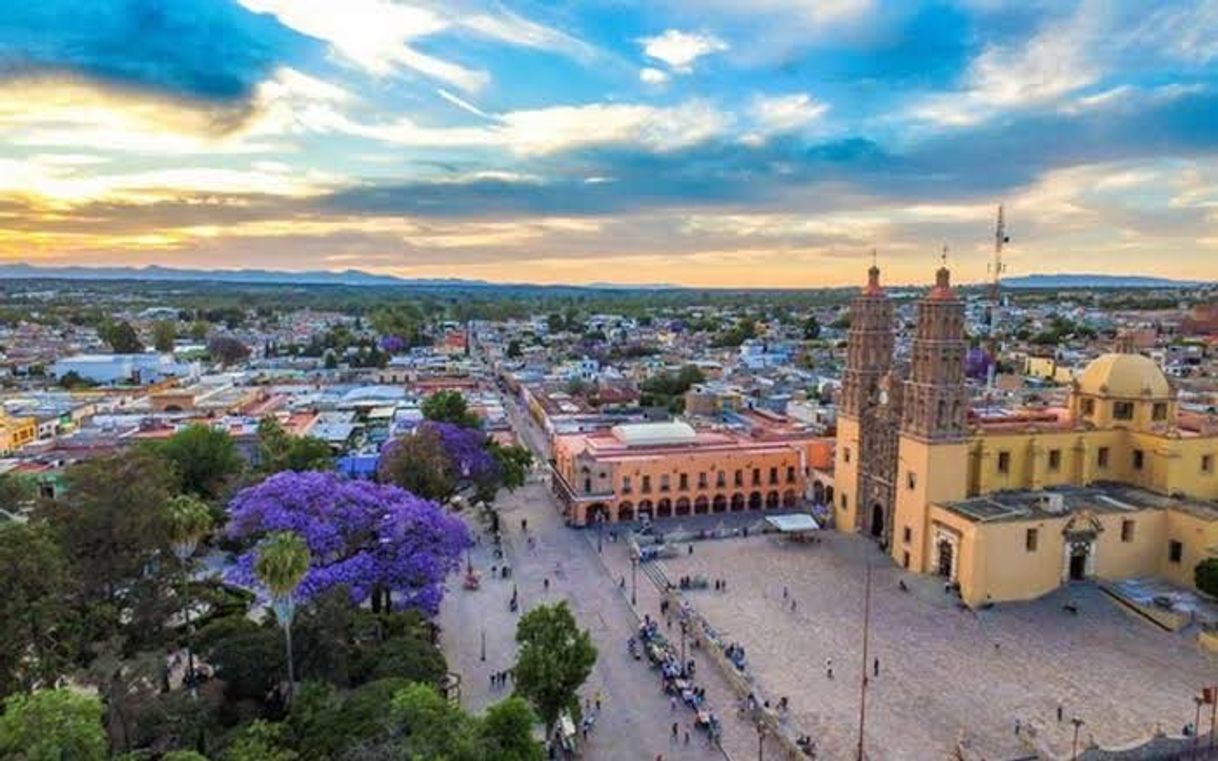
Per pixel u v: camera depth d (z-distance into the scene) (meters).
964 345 91.44
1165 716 62.22
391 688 52.72
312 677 59.25
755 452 121.44
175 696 55.78
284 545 57.31
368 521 74.69
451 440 111.38
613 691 67.69
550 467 137.62
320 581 66.50
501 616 82.44
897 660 71.56
